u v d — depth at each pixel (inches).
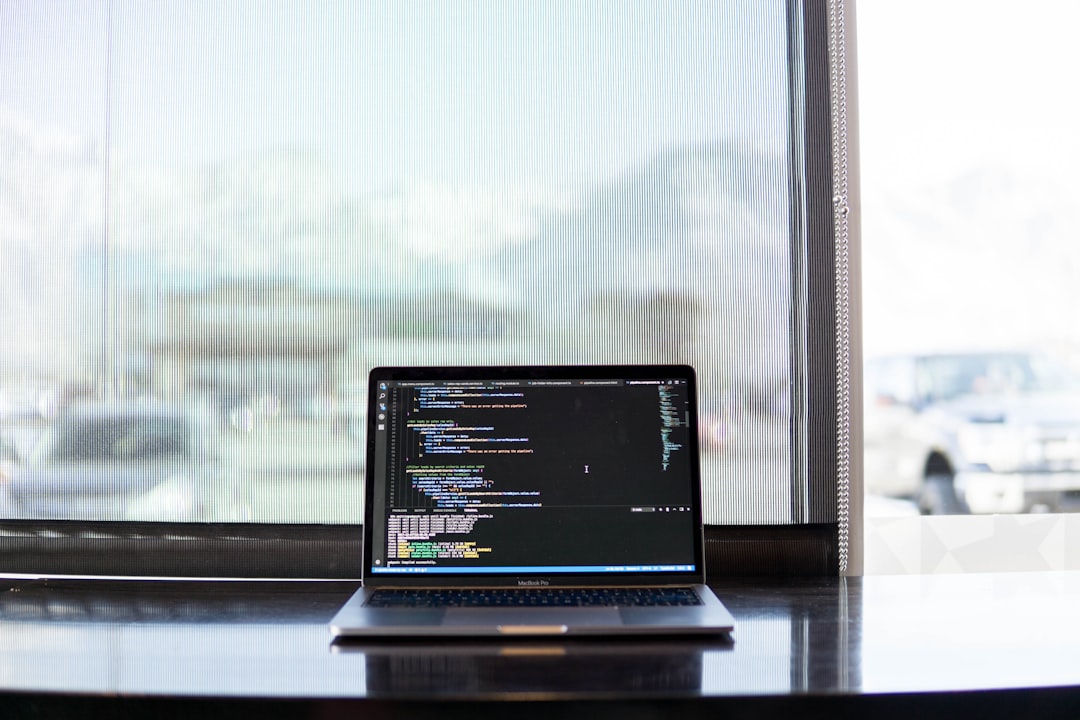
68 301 57.9
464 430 51.3
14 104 58.0
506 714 35.8
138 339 57.7
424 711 35.9
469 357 57.7
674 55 57.4
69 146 57.8
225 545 57.3
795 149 57.5
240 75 57.4
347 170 57.3
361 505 57.2
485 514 50.3
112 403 57.9
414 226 57.4
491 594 48.4
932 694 36.6
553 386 52.0
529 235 57.7
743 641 43.2
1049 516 63.1
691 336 57.6
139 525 57.5
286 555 57.3
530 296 57.7
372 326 57.5
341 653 41.5
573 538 50.1
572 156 57.6
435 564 49.7
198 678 38.3
